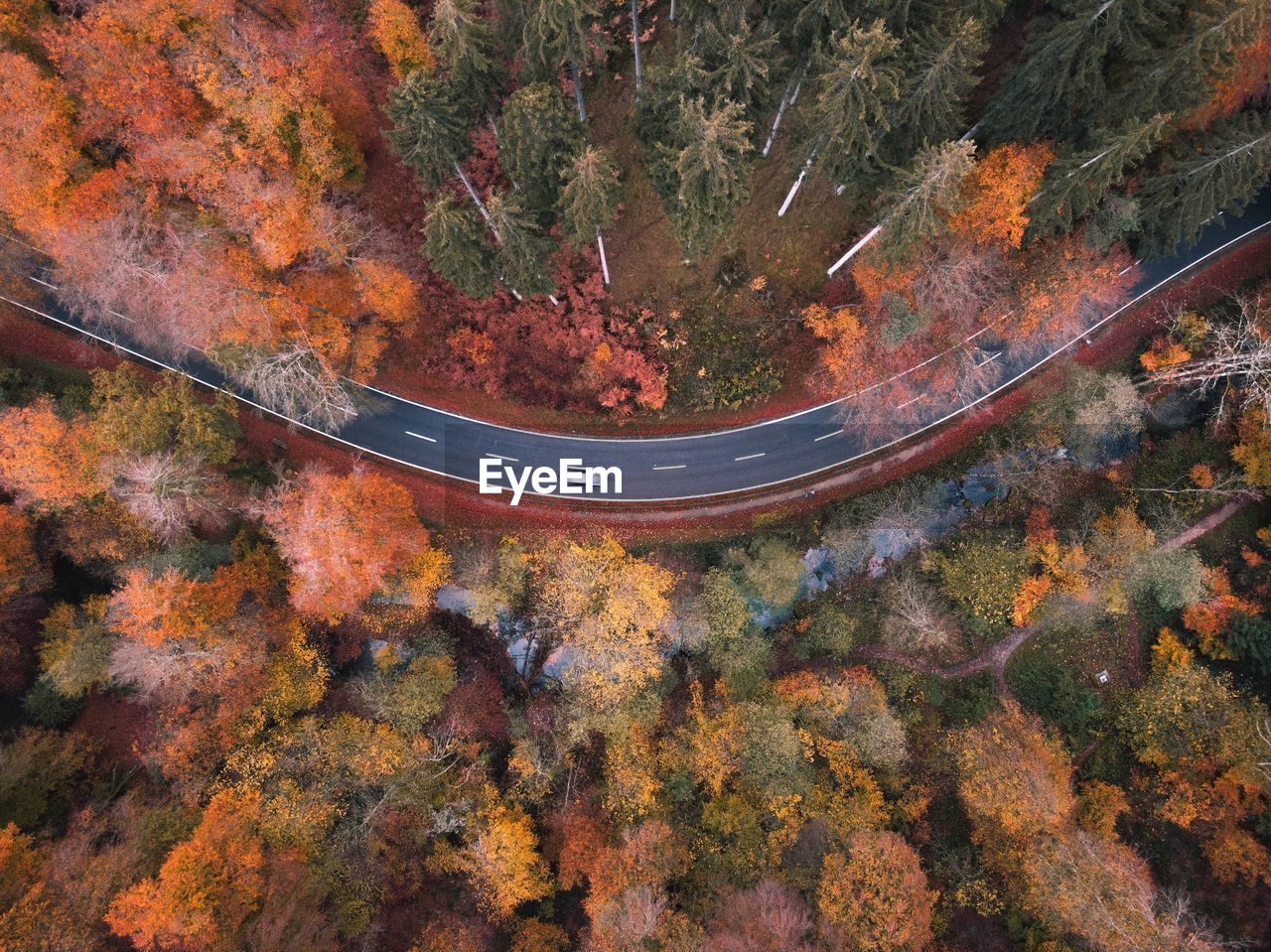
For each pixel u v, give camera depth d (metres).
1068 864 33.44
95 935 30.62
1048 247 36.69
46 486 33.88
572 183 28.23
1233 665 40.34
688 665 42.31
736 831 35.94
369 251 37.56
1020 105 30.89
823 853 34.53
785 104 35.00
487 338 41.81
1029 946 36.94
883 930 31.45
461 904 38.19
